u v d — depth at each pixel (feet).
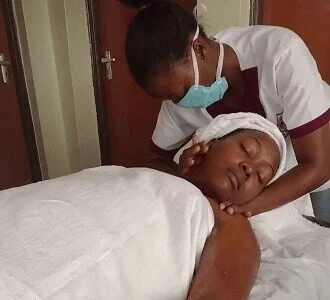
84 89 7.23
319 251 3.07
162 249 2.41
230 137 3.12
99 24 6.78
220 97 3.41
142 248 2.31
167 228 2.50
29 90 7.20
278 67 3.23
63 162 7.93
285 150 3.23
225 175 2.98
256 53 3.36
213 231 2.67
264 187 3.12
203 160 3.09
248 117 3.20
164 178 2.70
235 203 3.01
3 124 7.02
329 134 3.21
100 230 2.25
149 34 2.93
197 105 3.43
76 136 7.61
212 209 2.79
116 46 6.82
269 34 3.33
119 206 2.43
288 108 3.22
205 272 2.41
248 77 3.42
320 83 3.28
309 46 5.50
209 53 3.21
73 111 7.43
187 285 2.39
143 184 2.64
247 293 2.39
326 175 3.22
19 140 7.27
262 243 3.15
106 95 7.24
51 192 2.49
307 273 2.82
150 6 3.07
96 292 2.07
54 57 7.29
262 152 3.06
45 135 7.55
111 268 2.16
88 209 2.36
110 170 3.01
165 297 2.32
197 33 3.08
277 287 2.67
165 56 2.93
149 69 3.01
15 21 6.72
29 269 1.97
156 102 6.83
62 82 7.39
